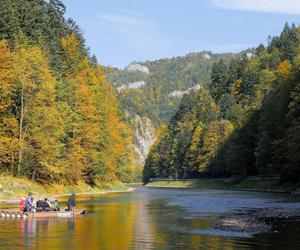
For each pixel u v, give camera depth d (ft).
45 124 218.79
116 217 124.98
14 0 272.10
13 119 208.13
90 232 93.81
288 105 286.05
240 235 88.69
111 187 367.45
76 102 285.43
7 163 212.84
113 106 427.33
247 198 209.46
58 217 124.47
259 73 641.81
